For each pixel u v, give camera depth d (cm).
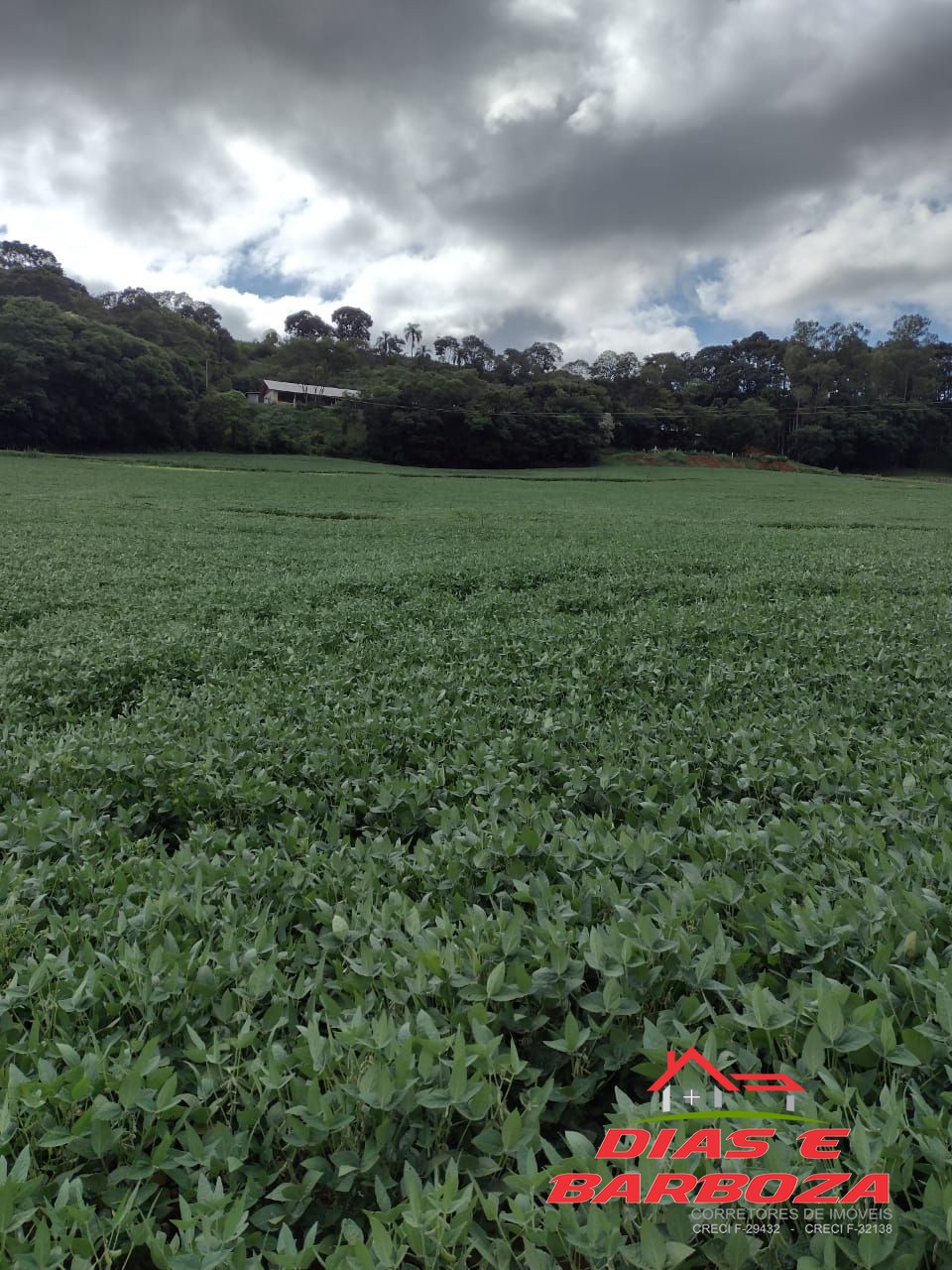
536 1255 169
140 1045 232
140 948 287
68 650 800
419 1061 211
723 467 8419
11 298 7075
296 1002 261
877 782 417
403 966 256
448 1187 175
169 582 1370
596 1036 232
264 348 13775
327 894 321
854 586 1232
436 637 864
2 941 288
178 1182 203
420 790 422
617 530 2459
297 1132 204
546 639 839
